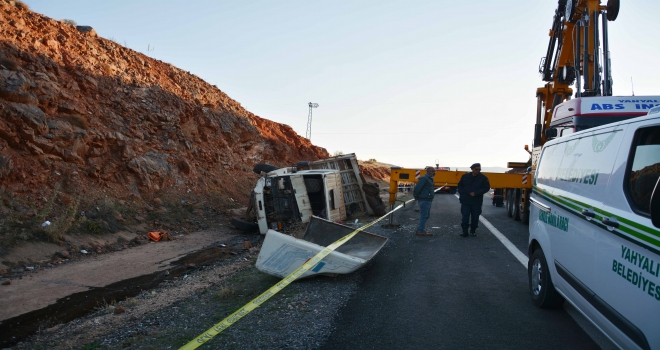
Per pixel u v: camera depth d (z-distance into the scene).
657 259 2.89
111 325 5.54
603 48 11.87
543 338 4.50
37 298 7.21
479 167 10.66
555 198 5.02
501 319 5.06
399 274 7.15
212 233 13.72
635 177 3.40
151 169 15.58
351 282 6.67
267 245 6.86
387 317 5.15
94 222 11.72
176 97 20.16
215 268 8.80
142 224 13.23
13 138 11.85
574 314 5.20
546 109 15.05
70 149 13.34
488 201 25.73
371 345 4.36
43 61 14.48
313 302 5.73
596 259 3.84
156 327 5.07
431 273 7.21
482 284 6.54
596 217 3.83
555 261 4.88
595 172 4.05
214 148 21.27
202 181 18.27
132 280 8.38
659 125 3.24
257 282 6.80
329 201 13.17
